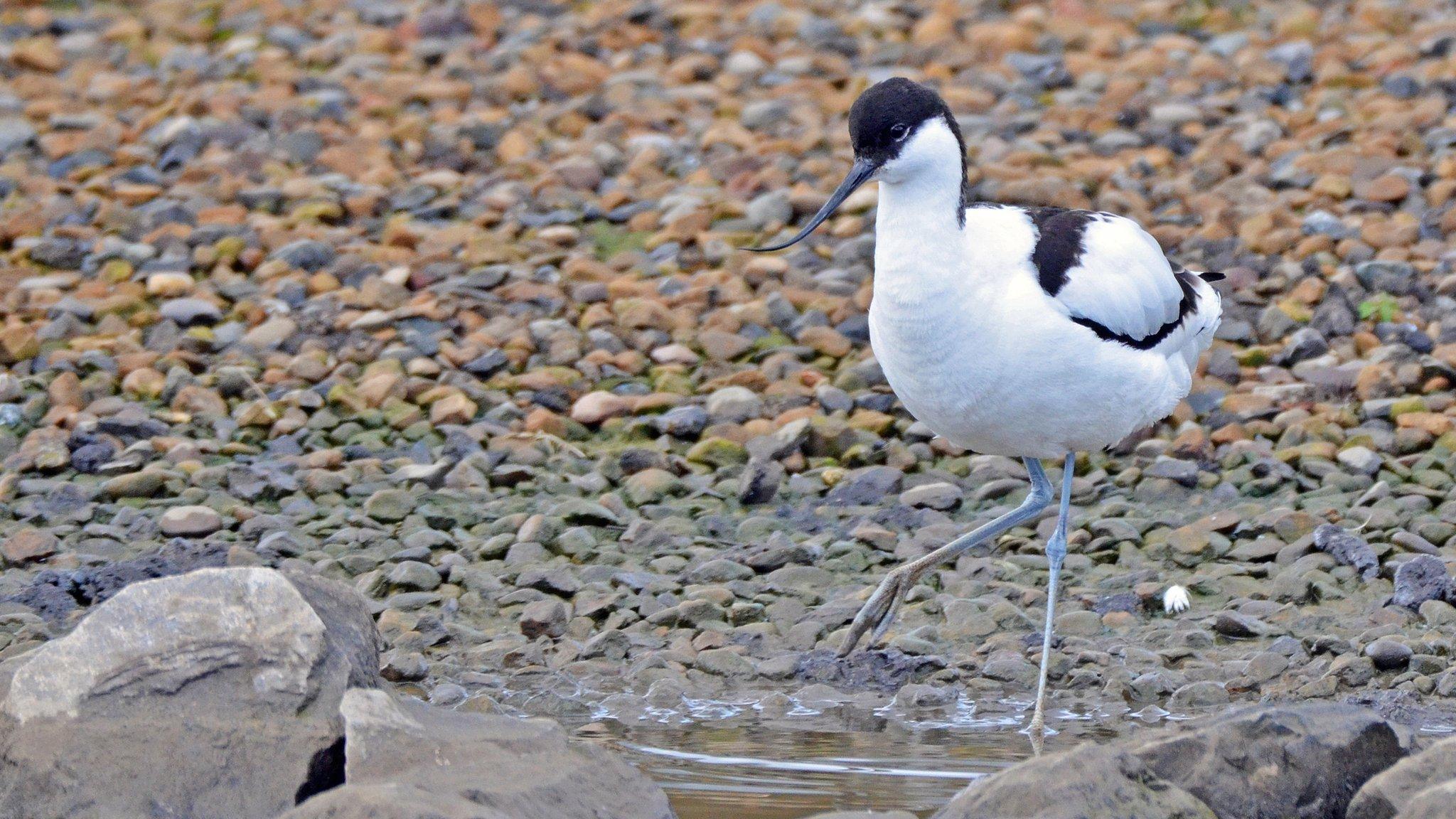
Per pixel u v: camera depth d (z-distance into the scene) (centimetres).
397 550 1043
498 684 889
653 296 1386
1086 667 899
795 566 1022
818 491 1138
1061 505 888
